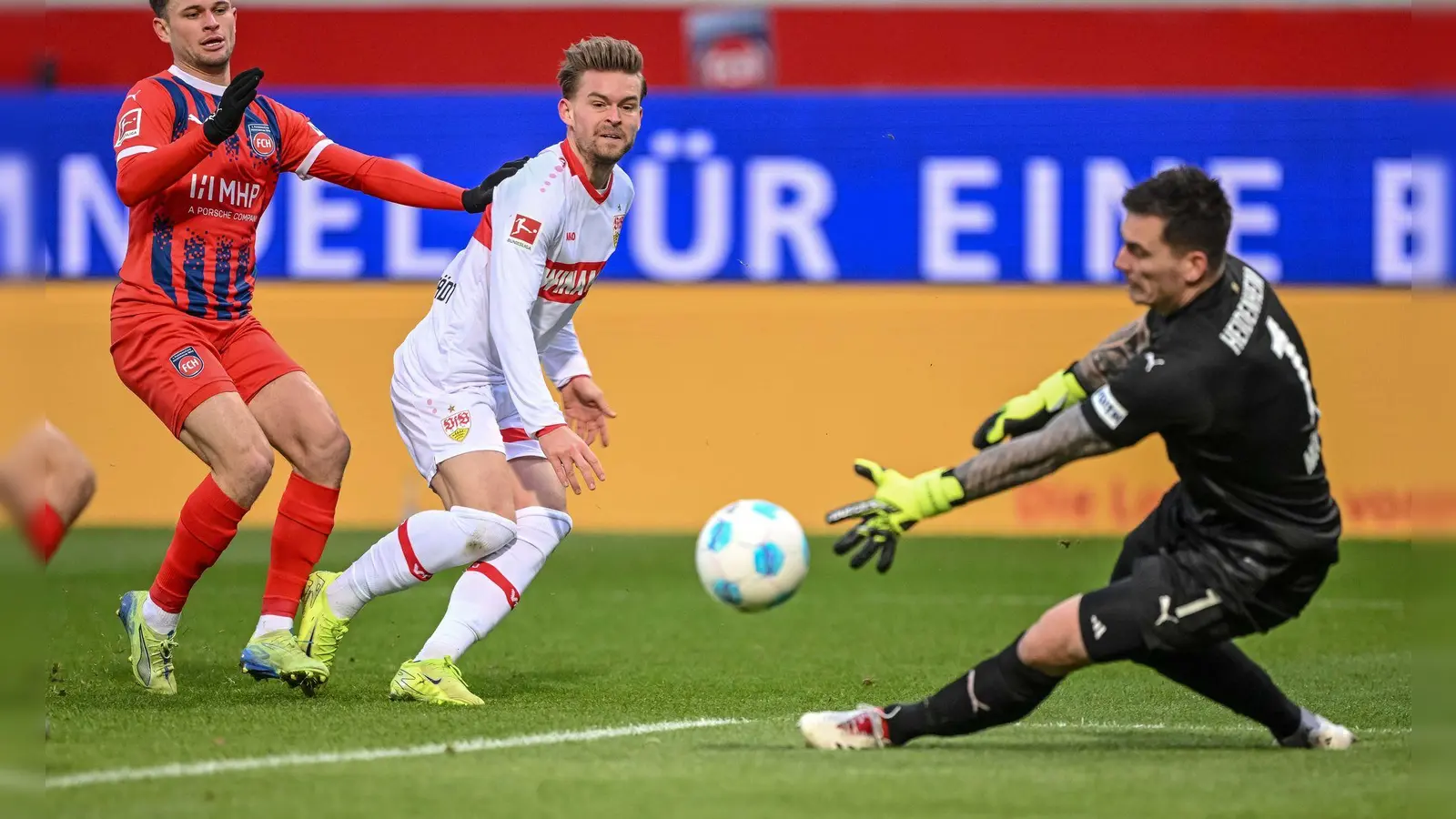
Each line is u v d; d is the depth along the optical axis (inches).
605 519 1647.4
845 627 1165.1
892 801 552.7
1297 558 615.5
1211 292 605.9
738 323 1653.5
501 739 683.4
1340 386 1600.6
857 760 634.8
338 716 741.9
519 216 784.9
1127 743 690.8
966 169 1657.2
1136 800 555.8
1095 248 1651.1
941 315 1652.3
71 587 1295.5
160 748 651.5
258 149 843.4
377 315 1652.3
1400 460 1590.8
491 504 804.0
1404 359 1594.5
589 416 884.6
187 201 818.8
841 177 1659.7
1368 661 1004.6
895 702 836.6
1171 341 597.9
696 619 1200.8
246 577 1375.5
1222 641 624.4
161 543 1569.9
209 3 829.2
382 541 815.1
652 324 1653.5
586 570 1466.5
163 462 1646.2
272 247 1656.0
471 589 812.6
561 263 818.2
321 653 821.9
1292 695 865.5
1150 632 614.9
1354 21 1614.2
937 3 1647.4
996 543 1642.5
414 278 1656.0
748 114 1662.2
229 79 859.4
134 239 825.5
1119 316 1647.4
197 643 1026.1
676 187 1660.9
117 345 821.9
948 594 1343.5
